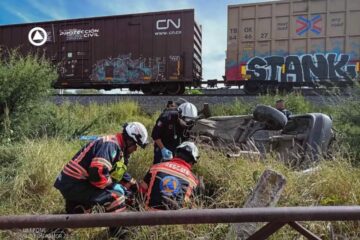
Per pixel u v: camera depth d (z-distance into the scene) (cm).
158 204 361
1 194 423
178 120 531
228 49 1473
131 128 378
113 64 1631
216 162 498
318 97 1245
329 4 1352
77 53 1691
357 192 376
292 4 1391
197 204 378
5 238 325
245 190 396
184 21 1523
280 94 1314
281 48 1409
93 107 1182
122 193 381
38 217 159
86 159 363
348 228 325
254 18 1435
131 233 340
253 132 571
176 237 323
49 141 632
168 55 1547
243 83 1476
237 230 301
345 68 1342
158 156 534
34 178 456
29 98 728
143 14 1575
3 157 501
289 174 415
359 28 1322
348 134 536
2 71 705
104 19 1638
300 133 512
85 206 376
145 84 1623
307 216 160
